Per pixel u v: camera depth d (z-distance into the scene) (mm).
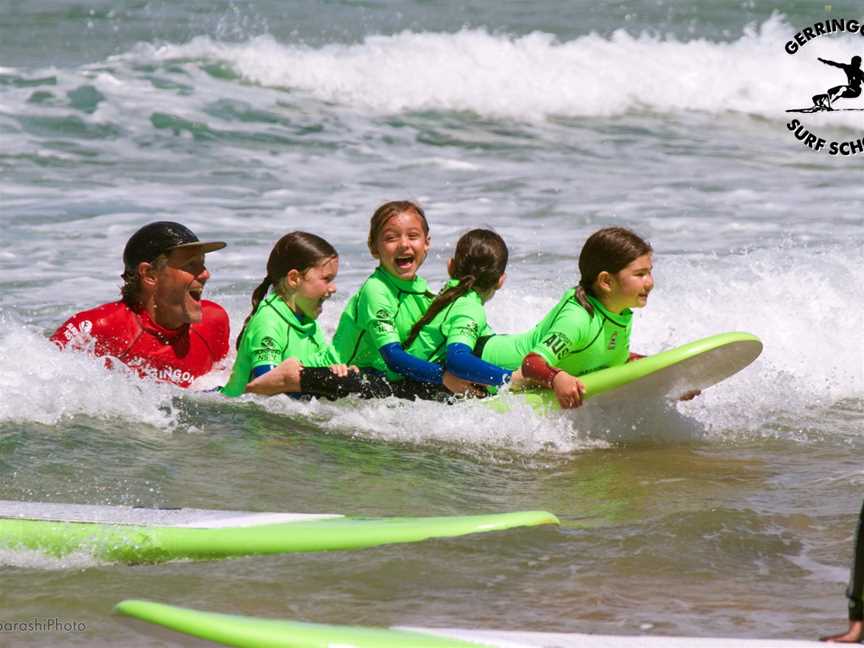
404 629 12375
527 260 35875
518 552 16734
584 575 16047
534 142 53344
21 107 51500
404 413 23734
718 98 59469
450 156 50719
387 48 60500
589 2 69750
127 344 25031
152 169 46656
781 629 14375
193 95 54812
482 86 58219
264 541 16484
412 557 16344
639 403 23875
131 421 22656
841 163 51062
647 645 12430
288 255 24734
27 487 18969
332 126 53562
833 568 16578
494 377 23375
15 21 62625
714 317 29641
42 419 22078
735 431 24094
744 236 39000
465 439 23094
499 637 12352
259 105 54750
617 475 21234
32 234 37875
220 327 26703
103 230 38656
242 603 14922
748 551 17125
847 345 28562
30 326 29141
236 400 24469
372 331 24469
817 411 25484
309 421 23594
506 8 68438
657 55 62094
